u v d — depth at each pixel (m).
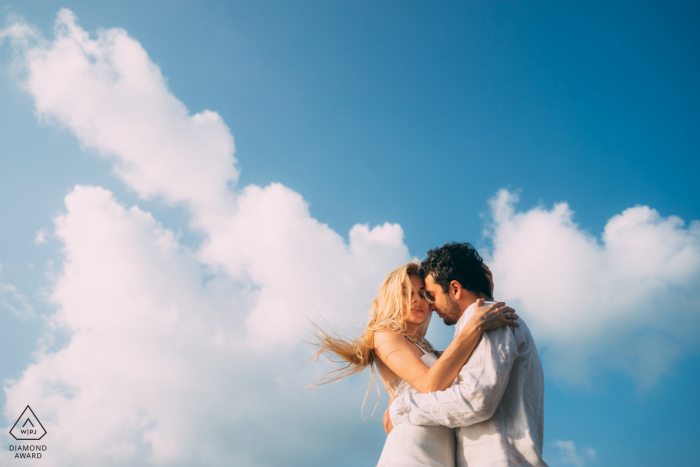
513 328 2.24
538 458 1.98
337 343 2.90
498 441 2.04
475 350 2.15
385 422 2.50
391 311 2.75
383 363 2.73
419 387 2.33
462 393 2.05
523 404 2.09
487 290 2.55
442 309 2.61
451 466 2.21
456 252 2.57
